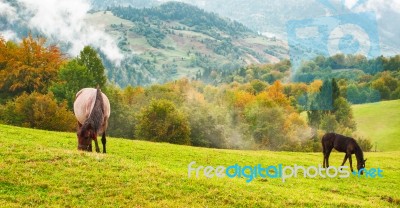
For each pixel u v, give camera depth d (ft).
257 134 302.45
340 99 302.45
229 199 48.42
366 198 64.23
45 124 219.41
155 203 44.39
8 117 221.87
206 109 293.23
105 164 53.98
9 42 295.69
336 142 89.25
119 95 294.46
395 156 150.00
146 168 55.77
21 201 40.65
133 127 269.85
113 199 43.91
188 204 45.44
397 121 320.09
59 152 56.29
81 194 44.27
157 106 243.60
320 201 53.88
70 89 255.50
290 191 58.29
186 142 246.27
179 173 56.90
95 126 57.11
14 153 53.62
